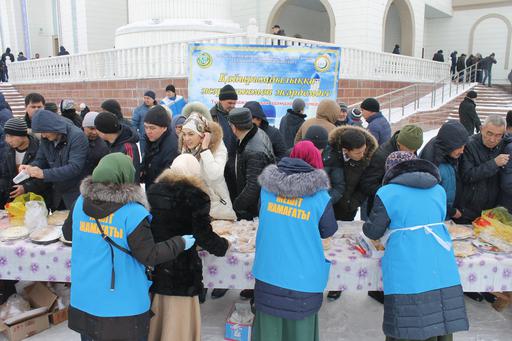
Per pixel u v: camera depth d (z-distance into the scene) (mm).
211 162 3271
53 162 3602
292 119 5629
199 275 2559
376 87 13906
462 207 3600
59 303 3264
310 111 7059
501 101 16500
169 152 3693
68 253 2875
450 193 3395
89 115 3840
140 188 2293
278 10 19547
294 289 2451
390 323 2477
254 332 2650
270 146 3514
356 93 13141
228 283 2924
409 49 20781
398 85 14938
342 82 12602
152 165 3742
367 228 2596
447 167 3383
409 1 20203
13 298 3246
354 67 13156
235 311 3145
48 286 3354
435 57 19781
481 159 3447
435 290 2439
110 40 23562
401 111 13734
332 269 2846
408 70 16203
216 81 7137
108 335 2213
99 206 2197
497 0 23016
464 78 17875
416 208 2488
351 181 3484
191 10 14219
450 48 24859
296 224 2475
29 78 17797
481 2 23500
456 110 15336
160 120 3607
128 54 12633
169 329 2512
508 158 3291
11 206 3311
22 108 16625
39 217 3201
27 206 3229
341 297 3799
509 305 3533
